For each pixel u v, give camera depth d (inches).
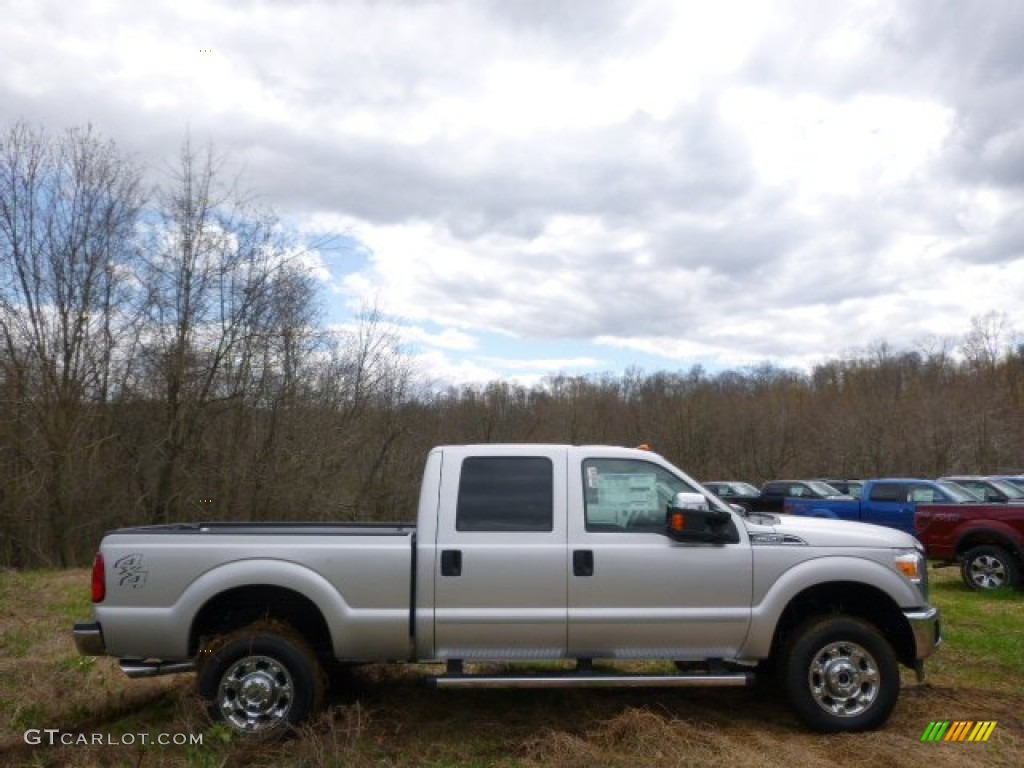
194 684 212.8
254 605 213.3
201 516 792.9
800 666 204.1
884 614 218.5
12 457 748.0
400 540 204.1
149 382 778.8
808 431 1913.1
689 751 189.2
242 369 797.9
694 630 203.6
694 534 203.6
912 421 1756.9
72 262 757.3
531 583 202.1
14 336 741.9
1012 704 231.3
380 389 983.6
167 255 772.0
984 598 427.2
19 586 449.1
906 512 637.9
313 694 197.9
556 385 2080.5
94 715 224.1
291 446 828.6
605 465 214.5
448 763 185.6
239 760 184.2
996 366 2217.0
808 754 190.1
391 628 199.5
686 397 2071.9
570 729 209.3
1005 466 1642.5
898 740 199.3
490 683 197.2
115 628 198.2
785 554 207.3
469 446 216.1
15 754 192.5
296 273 847.1
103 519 777.6
